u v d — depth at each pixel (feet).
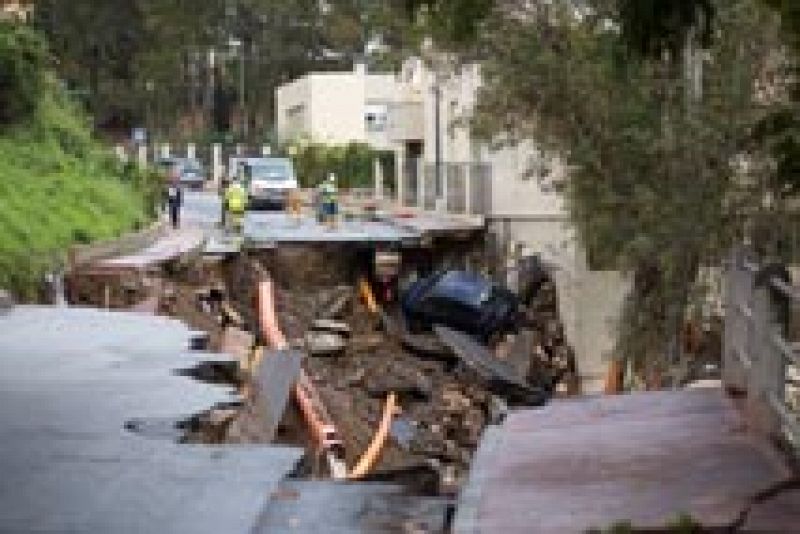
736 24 168.04
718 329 179.22
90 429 111.75
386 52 252.42
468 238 343.67
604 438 94.17
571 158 189.88
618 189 186.19
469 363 247.29
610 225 187.32
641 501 75.41
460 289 282.77
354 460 174.40
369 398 225.56
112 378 140.05
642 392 113.29
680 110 177.78
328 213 416.05
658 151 179.22
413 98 487.20
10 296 222.28
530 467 86.48
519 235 308.60
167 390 132.67
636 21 87.25
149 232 335.26
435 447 196.54
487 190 337.93
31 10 434.30
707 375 167.43
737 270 104.22
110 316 207.92
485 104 200.95
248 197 506.07
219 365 155.22
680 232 176.76
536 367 255.50
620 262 190.08
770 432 87.81
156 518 82.07
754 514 70.69
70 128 391.24
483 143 249.14
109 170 406.00
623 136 183.52
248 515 82.64
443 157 429.38
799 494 74.74
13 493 88.74
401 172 501.15
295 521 81.41
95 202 333.83
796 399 101.30
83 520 81.82
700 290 180.04
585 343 237.04
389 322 294.05
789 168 106.01
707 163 175.52
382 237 342.64
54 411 120.16
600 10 181.47
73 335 179.73
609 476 82.48
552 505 76.07
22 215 261.03
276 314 285.23
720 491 76.33
